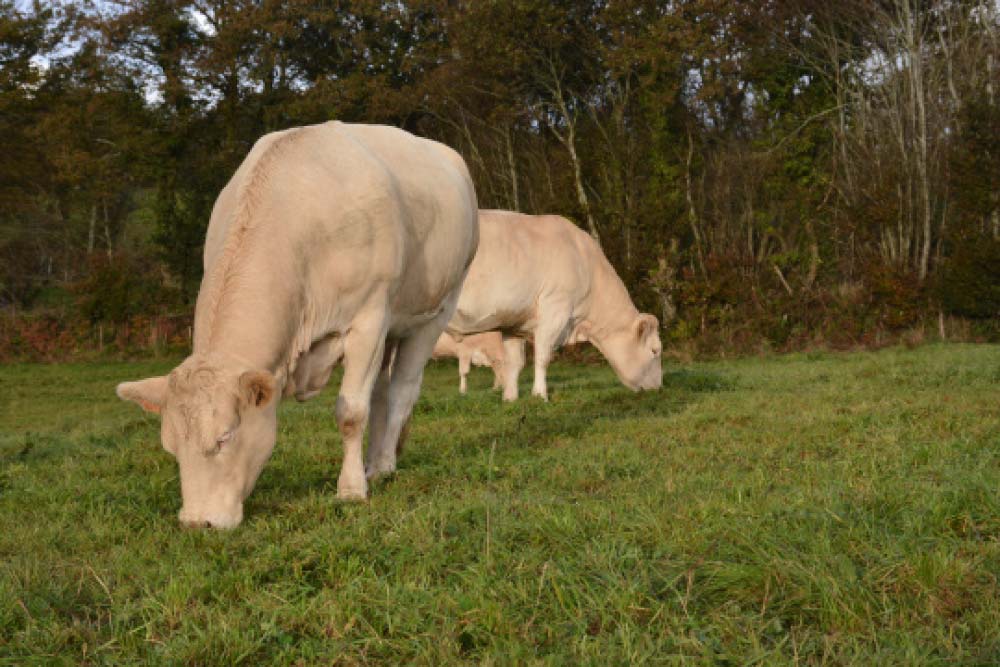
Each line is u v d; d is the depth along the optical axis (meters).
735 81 26.97
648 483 5.58
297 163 5.23
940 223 24.84
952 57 24.28
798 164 25.59
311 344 5.20
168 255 34.34
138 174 34.62
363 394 5.50
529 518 4.42
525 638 3.12
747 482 5.32
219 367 4.42
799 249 25.48
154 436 8.91
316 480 6.20
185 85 33.06
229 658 3.06
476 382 19.16
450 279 6.71
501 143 31.45
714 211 26.62
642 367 12.54
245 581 3.66
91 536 4.64
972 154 21.59
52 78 40.56
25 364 26.78
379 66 35.09
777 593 3.37
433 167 6.51
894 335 22.33
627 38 25.38
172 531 4.57
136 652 3.14
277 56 34.16
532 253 11.72
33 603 3.46
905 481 5.03
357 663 3.03
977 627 3.04
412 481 5.87
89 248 48.16
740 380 13.00
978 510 4.20
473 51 27.42
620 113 26.70
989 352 15.18
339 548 3.98
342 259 5.24
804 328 23.27
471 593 3.43
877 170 24.30
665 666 2.91
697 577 3.58
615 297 12.42
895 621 3.15
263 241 4.88
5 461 7.65
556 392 12.38
